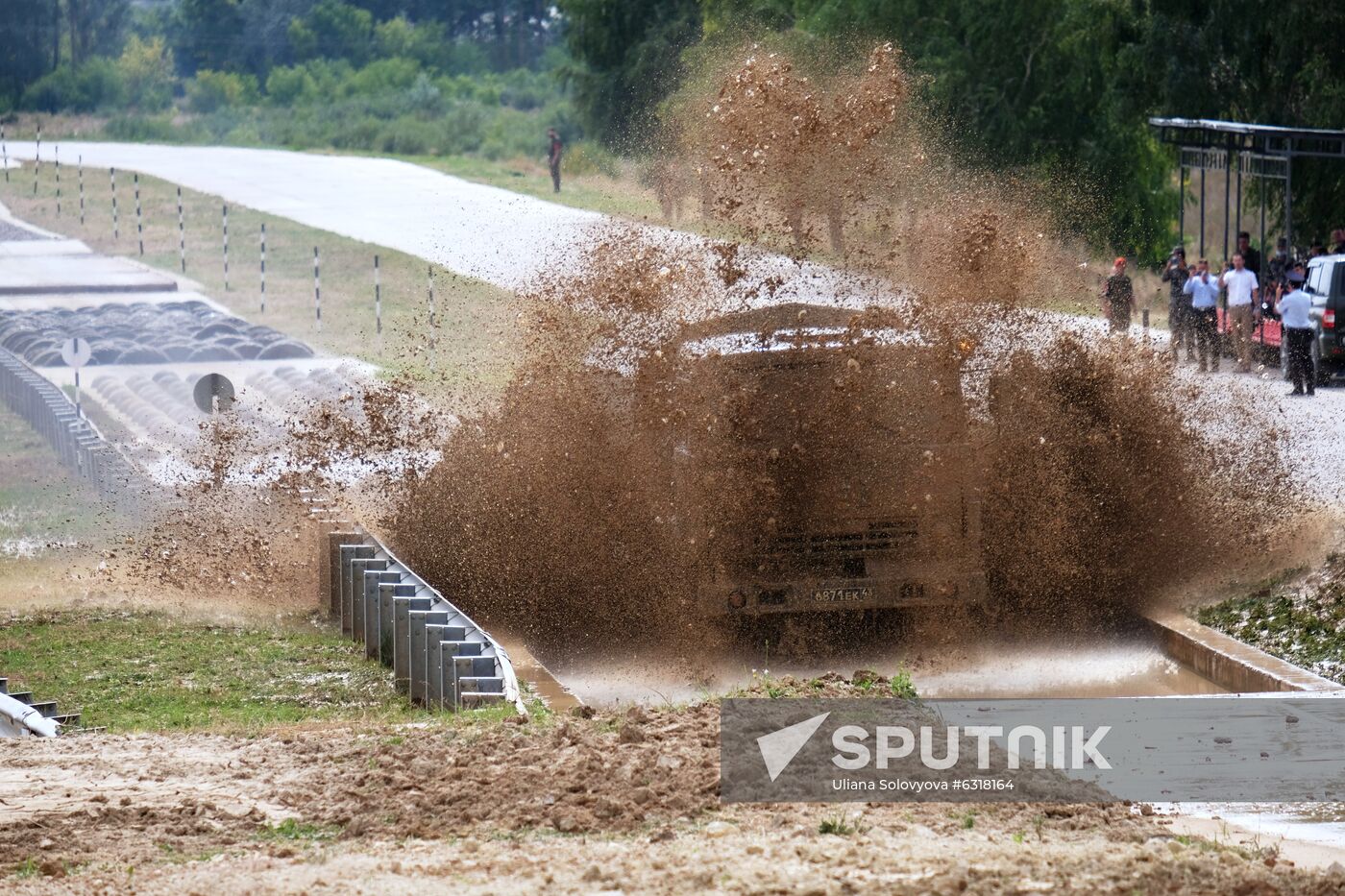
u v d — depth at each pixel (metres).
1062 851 25.30
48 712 42.94
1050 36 156.88
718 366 50.75
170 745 35.22
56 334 112.62
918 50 155.88
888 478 48.62
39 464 80.31
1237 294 104.31
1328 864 26.98
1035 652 49.78
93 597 58.91
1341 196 140.12
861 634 49.50
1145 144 159.62
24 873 25.88
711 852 25.17
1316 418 83.06
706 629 49.19
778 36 156.25
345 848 26.72
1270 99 144.62
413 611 43.97
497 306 121.12
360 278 150.00
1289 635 48.34
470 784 29.81
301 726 37.66
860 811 27.69
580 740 32.12
